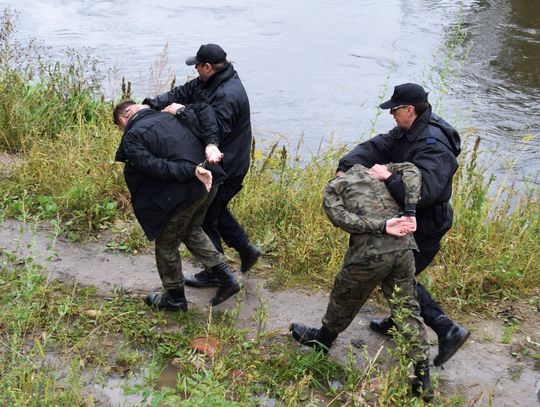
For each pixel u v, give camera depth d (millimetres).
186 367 4426
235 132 5137
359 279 4281
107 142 7238
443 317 4555
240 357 4496
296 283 5645
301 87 13094
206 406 3648
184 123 4703
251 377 4133
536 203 7105
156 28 16391
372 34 16266
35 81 9156
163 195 4609
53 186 6594
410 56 14750
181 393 4281
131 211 6441
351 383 4395
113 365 4477
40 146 7293
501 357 4914
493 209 6824
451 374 4711
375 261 4184
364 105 12352
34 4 17812
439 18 17453
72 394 3986
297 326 4719
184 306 5098
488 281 5762
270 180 6945
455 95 12703
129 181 4688
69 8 17703
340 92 12906
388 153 4570
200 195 4625
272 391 4367
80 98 8594
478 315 5418
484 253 5980
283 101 12453
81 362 4301
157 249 4902
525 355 4949
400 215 4141
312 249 5918
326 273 5730
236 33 16312
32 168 6812
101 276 5527
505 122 11609
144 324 4879
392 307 4332
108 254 5848
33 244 5086
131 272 5629
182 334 4863
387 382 3951
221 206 5301
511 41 15586
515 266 5875
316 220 6152
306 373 4562
